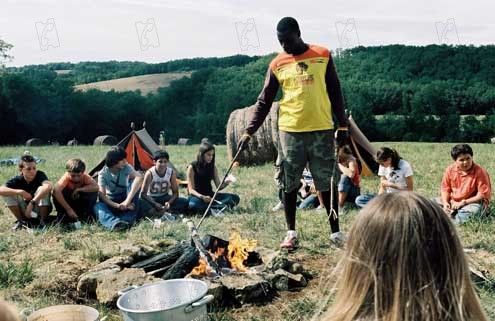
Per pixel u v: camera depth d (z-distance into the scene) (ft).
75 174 27.94
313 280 18.99
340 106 21.50
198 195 30.19
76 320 13.71
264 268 19.25
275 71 21.59
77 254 22.20
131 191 27.84
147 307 14.10
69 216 27.68
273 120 53.06
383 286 5.49
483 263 20.68
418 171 46.60
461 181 27.43
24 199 27.48
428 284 5.41
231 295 17.38
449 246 5.50
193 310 13.03
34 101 166.40
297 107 21.15
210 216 29.19
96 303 17.85
